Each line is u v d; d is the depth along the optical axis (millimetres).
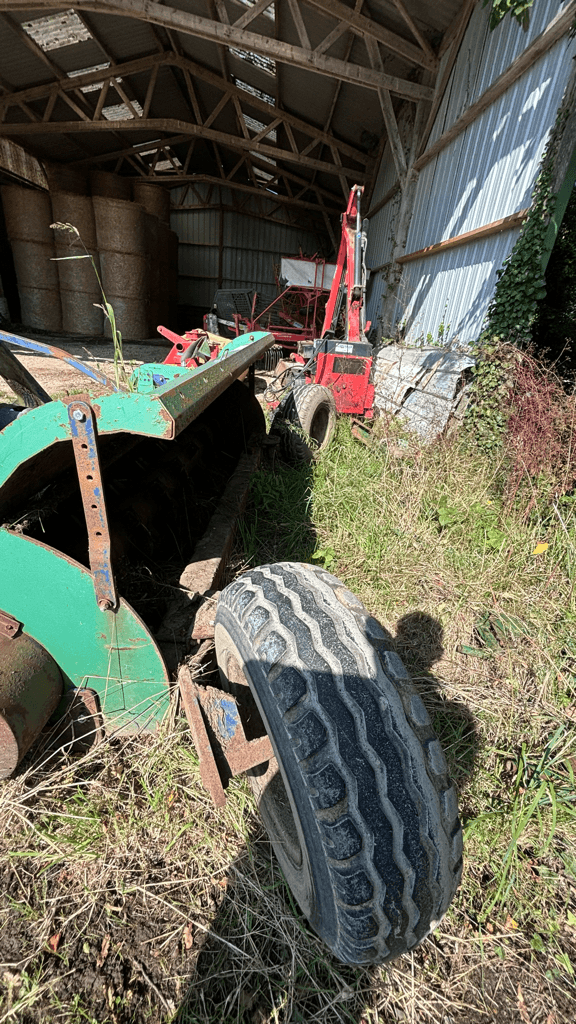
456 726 1868
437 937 1293
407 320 8477
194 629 1458
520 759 1760
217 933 1221
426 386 5301
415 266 8461
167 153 16906
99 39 10172
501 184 5496
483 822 1518
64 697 1417
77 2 7355
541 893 1406
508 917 1347
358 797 904
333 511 3225
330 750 934
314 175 15562
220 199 18484
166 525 2199
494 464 3936
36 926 1205
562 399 3404
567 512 3088
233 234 19234
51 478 1612
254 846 1391
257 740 1190
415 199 8781
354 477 3662
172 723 1423
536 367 3785
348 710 967
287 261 11000
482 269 5824
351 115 11070
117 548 1750
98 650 1336
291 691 1003
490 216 5719
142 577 1752
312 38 8914
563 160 4043
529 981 1221
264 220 19234
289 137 12508
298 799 958
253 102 11625
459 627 2424
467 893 1387
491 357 4281
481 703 1974
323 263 11008
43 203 13008
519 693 2072
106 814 1417
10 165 14117
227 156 17141
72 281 13734
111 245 13375
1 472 1235
